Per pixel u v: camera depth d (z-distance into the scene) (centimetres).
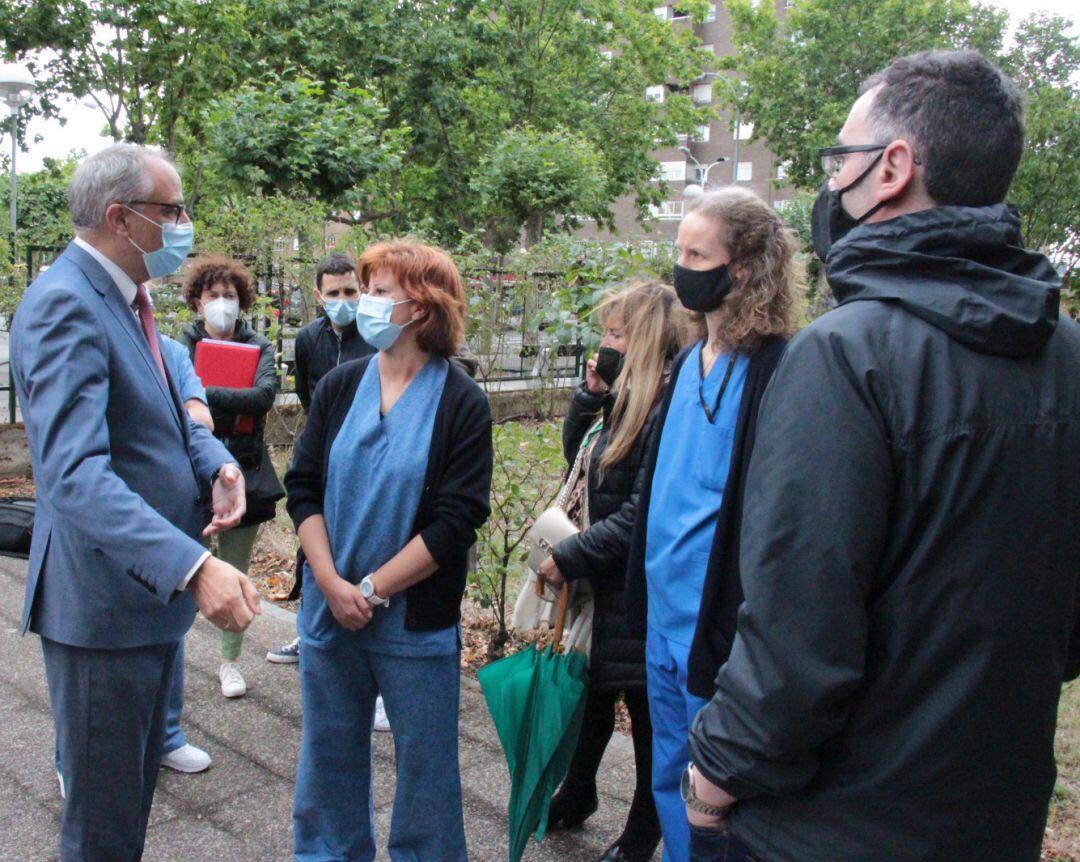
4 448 723
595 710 277
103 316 199
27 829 277
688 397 208
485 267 822
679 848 212
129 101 1944
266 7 1903
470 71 2220
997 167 129
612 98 2606
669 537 204
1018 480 121
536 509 418
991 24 2820
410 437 224
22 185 2131
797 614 121
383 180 1064
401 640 227
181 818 288
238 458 373
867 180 137
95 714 205
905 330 124
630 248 536
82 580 200
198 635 435
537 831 256
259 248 765
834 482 121
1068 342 130
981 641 119
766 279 195
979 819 122
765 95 3034
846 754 125
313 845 239
